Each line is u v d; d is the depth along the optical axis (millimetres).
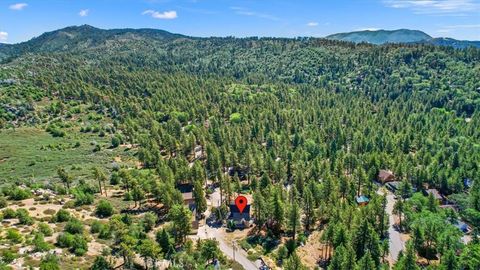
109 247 86500
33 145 183000
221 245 104062
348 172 160625
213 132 199000
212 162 152125
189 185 142125
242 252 100375
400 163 153875
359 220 95500
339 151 172875
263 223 112500
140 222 105812
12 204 104125
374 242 90000
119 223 94438
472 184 139625
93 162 164875
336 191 124500
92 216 106188
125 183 135500
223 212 118500
